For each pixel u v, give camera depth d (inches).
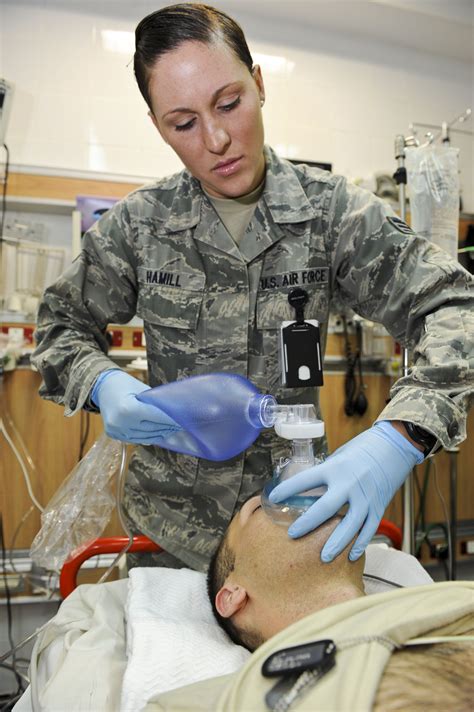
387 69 118.4
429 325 41.1
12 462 87.0
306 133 112.9
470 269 82.4
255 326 49.7
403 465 38.2
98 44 101.6
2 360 83.5
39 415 88.2
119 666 36.1
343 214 47.9
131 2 103.3
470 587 33.8
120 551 51.4
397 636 27.5
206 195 51.0
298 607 35.2
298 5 107.5
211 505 50.8
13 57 98.0
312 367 45.3
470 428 105.3
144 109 103.2
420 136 114.6
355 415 100.5
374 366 101.3
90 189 93.8
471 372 38.2
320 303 49.7
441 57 122.5
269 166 51.1
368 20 111.5
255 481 50.4
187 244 50.4
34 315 89.5
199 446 39.4
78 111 100.2
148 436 40.8
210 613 42.2
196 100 39.7
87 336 52.4
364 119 116.3
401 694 23.7
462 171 121.5
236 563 38.2
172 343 50.7
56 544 46.8
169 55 39.3
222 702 24.5
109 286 52.1
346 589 35.2
